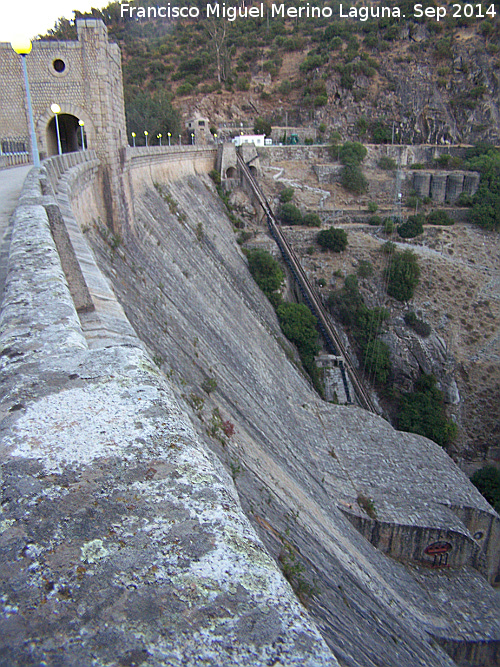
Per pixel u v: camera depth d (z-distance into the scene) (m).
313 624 2.61
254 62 122.56
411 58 112.12
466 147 98.25
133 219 36.34
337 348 60.88
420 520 34.28
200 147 66.12
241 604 2.64
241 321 46.62
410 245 77.94
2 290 9.38
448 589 32.84
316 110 107.81
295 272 66.12
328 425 44.06
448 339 67.50
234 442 24.95
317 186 85.69
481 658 28.97
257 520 19.34
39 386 4.77
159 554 2.91
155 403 4.56
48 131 36.94
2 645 2.42
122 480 3.52
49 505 3.26
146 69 123.75
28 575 2.78
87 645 2.42
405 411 60.09
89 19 29.81
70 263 10.64
